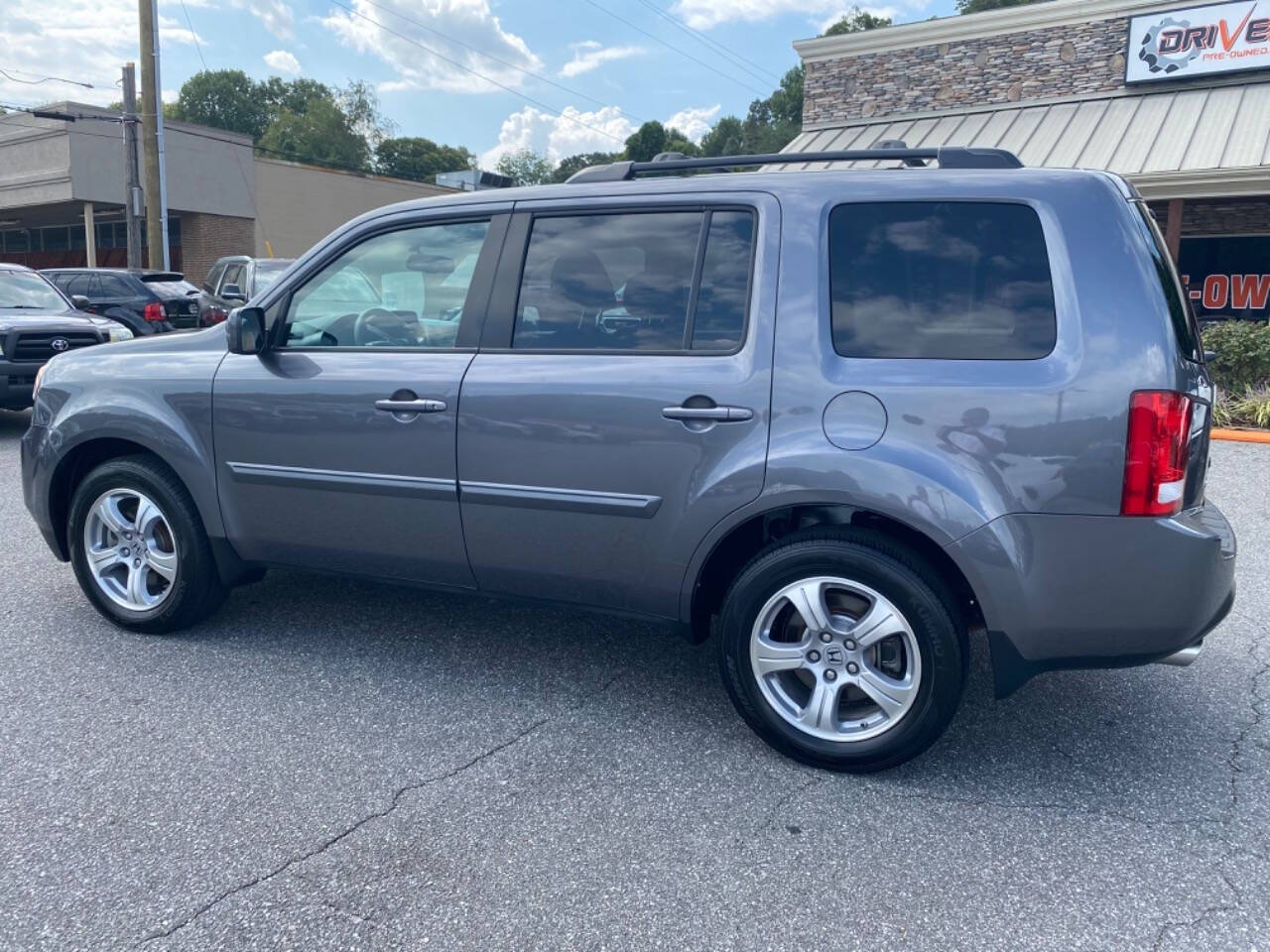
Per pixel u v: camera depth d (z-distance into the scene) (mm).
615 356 3408
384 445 3707
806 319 3158
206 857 2711
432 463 3637
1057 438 2854
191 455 4035
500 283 3643
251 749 3332
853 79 18031
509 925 2447
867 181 3213
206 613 4324
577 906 2523
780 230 3250
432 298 3775
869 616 3104
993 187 3057
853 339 3117
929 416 2975
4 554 5578
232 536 4086
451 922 2455
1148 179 13031
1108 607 2887
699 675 4023
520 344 3586
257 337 3887
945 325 3035
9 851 2725
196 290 18516
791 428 3115
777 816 2971
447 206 3795
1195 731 3572
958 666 3029
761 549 3297
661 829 2891
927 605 3012
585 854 2758
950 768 3285
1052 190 3004
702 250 3365
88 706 3635
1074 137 14805
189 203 33375
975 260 3035
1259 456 8742
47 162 30938
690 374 3264
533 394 3455
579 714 3648
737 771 3248
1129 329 2840
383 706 3682
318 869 2666
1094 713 3715
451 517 3658
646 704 3740
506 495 3529
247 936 2391
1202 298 17938
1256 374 10398
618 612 3553
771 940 2402
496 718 3604
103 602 4352
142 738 3396
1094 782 3195
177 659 4078
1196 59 14953
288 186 37688
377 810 2963
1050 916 2504
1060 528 2873
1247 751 3424
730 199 3352
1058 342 2898
